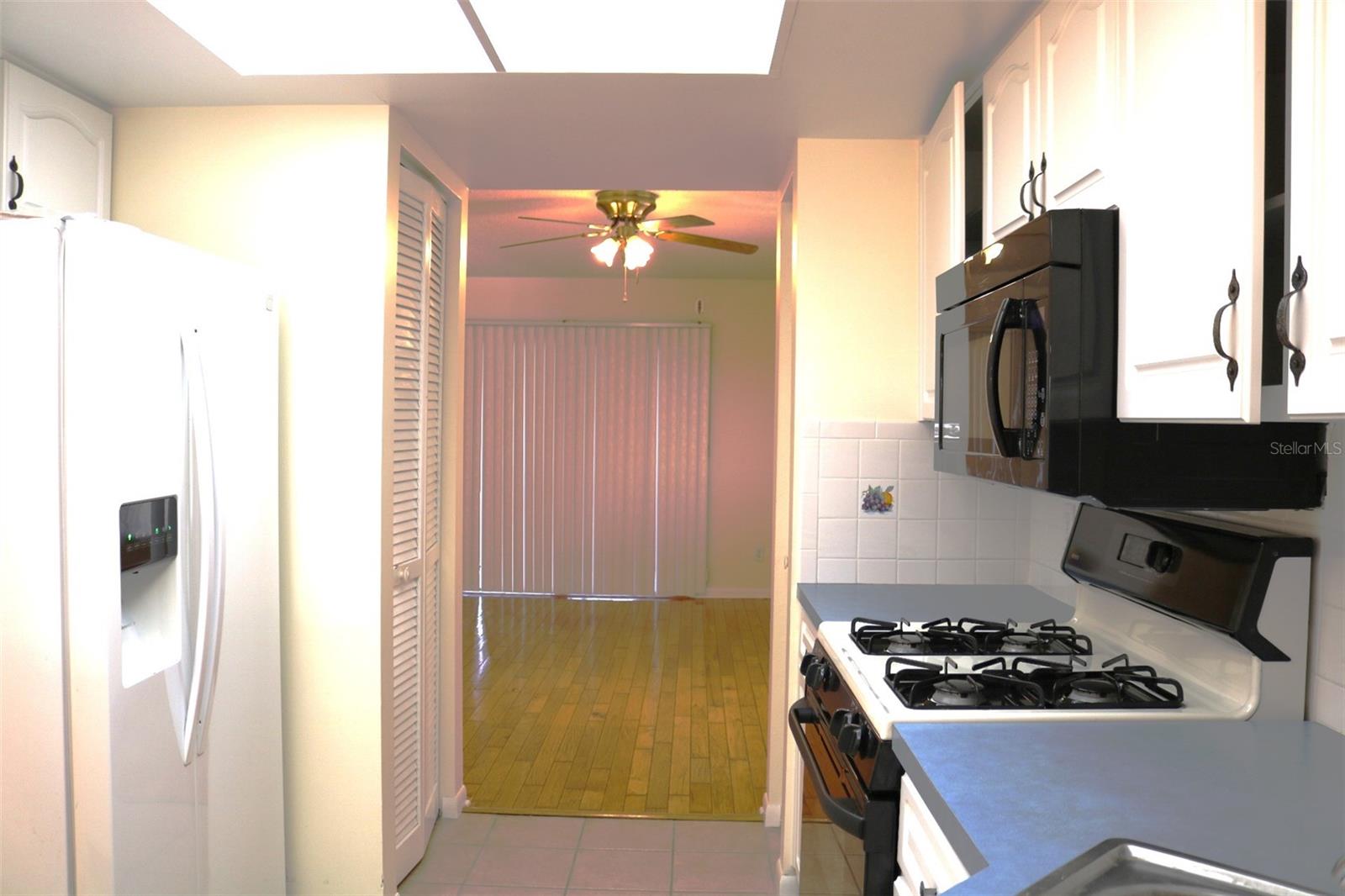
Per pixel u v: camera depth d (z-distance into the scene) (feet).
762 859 10.71
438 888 9.87
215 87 8.30
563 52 7.71
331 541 8.81
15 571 6.00
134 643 6.64
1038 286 5.57
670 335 26.13
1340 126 3.51
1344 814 4.39
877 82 8.08
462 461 11.85
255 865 7.90
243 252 8.84
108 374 6.05
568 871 10.33
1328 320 3.58
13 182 7.38
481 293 26.35
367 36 7.58
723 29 7.50
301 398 8.80
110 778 6.04
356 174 8.77
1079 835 4.13
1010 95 6.98
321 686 8.81
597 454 26.30
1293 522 5.91
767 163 10.66
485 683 17.81
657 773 13.34
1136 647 7.25
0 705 6.00
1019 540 9.96
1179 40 4.56
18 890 6.03
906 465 9.87
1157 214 4.81
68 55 7.57
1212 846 4.06
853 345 9.84
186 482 6.89
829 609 8.68
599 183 11.54
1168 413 4.74
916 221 9.80
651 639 21.56
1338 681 5.52
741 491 26.37
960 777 4.79
